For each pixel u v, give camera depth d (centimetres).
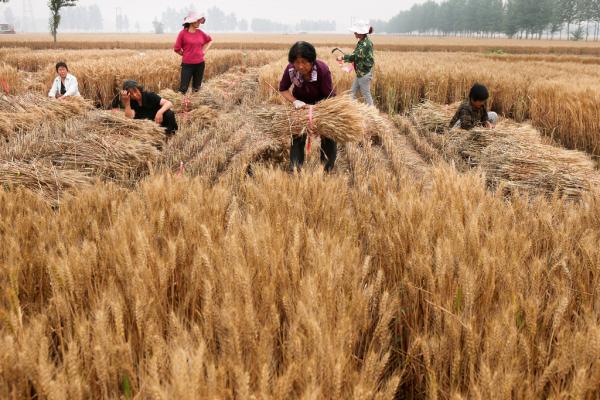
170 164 571
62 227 273
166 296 205
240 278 184
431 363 182
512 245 255
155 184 329
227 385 155
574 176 544
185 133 749
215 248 235
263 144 557
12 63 2111
